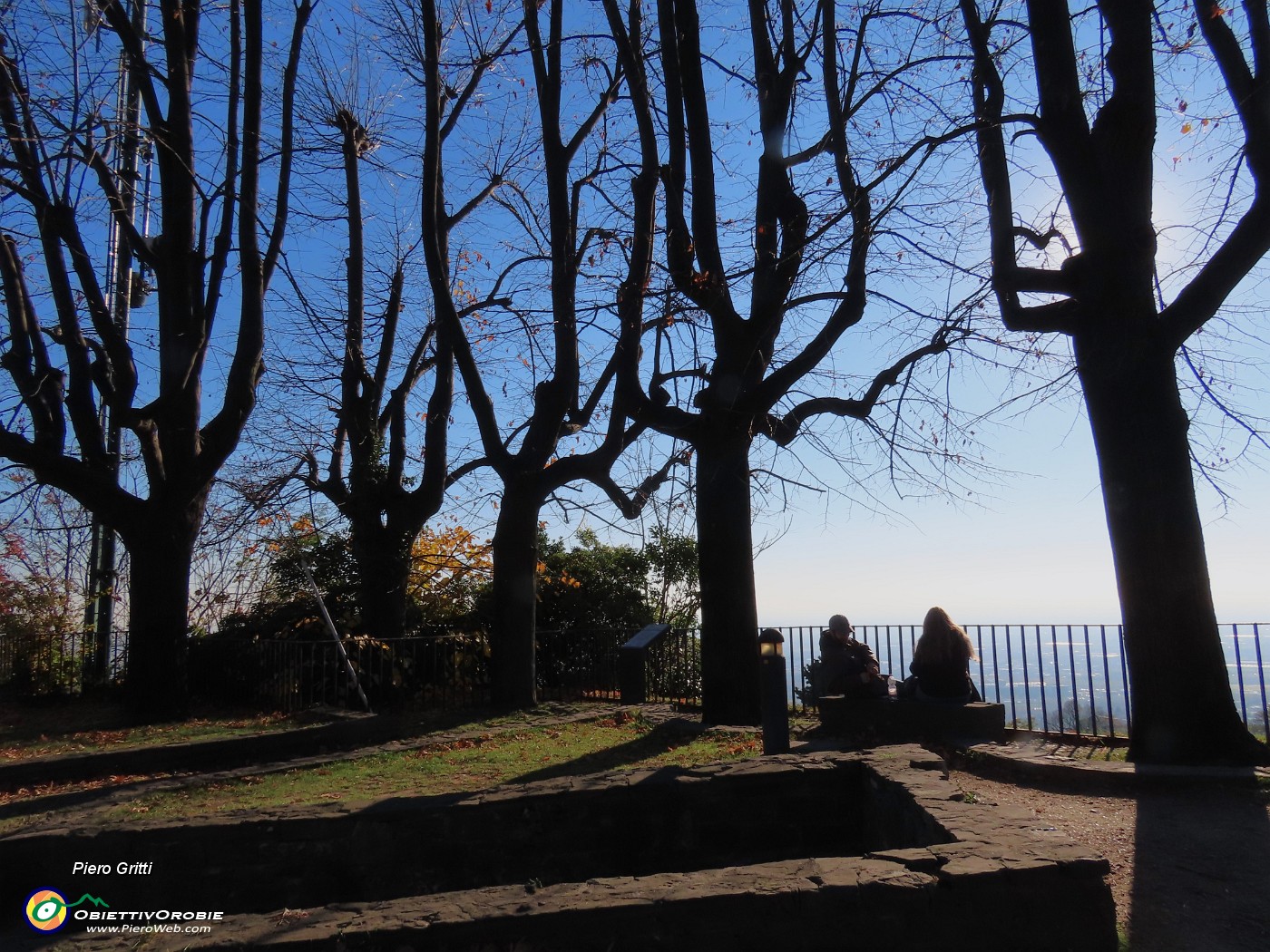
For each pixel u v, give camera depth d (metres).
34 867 5.71
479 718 11.57
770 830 6.52
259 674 13.28
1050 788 7.39
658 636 13.40
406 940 3.96
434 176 12.53
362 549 14.59
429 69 12.41
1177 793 7.04
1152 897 4.91
